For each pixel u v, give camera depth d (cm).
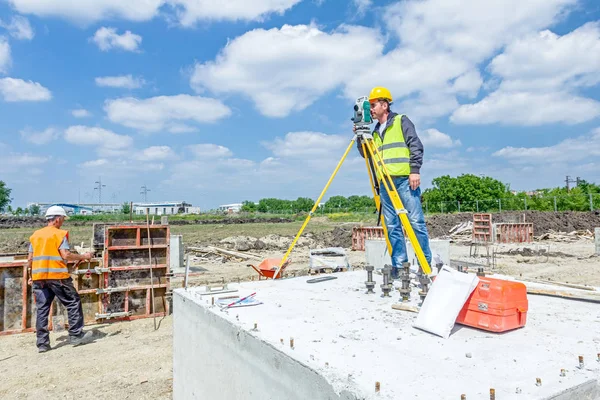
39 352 580
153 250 762
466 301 231
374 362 179
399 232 398
